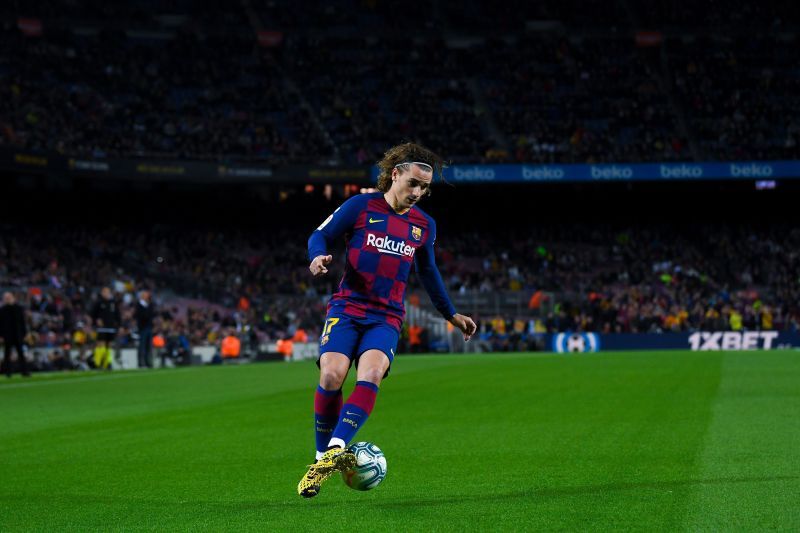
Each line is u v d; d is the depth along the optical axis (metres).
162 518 9.70
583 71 87.75
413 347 62.91
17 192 74.88
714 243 81.19
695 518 8.97
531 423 17.83
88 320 57.19
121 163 69.88
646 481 11.14
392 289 10.41
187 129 76.88
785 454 13.09
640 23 90.94
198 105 80.00
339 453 9.08
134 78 80.25
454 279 75.31
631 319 66.81
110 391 28.83
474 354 57.00
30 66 76.75
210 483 11.89
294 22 88.81
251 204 81.38
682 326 66.69
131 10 85.19
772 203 84.00
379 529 8.88
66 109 73.81
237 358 56.06
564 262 79.25
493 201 85.06
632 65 88.12
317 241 10.20
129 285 64.19
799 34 89.81
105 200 77.81
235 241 79.25
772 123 81.81
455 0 92.12
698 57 87.94
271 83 83.62
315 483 9.11
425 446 14.94
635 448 14.06
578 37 91.12
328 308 10.59
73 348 51.28
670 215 84.81
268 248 79.25
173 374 38.16
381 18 90.69
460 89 86.19
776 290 74.12
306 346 60.47
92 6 83.81
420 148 10.41
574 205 85.12
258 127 78.31
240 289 72.06
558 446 14.52
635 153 78.94
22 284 61.66
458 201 85.12
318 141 78.50
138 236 75.75
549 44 89.81
